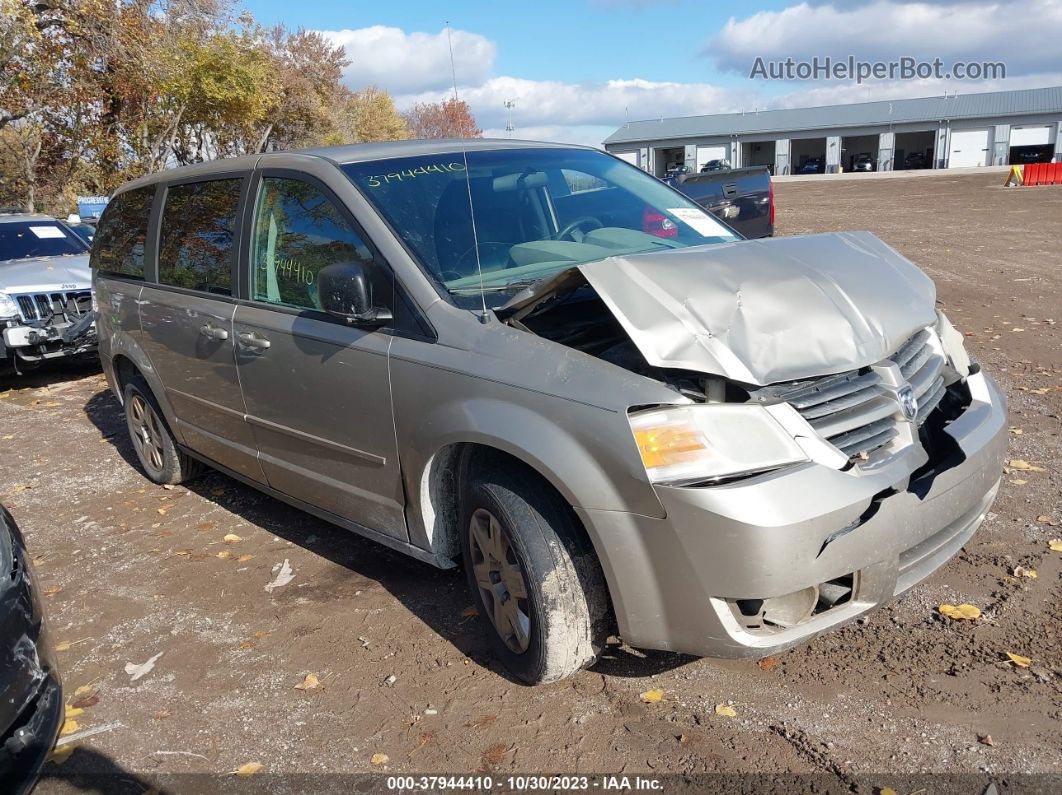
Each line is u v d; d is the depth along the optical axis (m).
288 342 3.61
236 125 31.08
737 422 2.45
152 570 4.19
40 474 5.81
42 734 2.46
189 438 4.73
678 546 2.43
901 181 43.41
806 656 3.06
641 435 2.45
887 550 2.53
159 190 4.89
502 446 2.72
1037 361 6.82
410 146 3.90
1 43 18.38
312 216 3.62
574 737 2.74
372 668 3.21
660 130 68.38
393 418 3.16
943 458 2.84
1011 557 3.63
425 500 3.15
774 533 2.32
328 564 4.11
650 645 2.62
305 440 3.68
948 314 8.95
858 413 2.60
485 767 2.64
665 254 2.89
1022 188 30.81
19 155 23.80
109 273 5.29
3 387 8.61
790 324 2.62
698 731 2.72
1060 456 4.73
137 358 4.89
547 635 2.73
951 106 60.03
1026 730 2.61
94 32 20.50
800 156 67.12
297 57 43.91
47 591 4.05
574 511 2.63
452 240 3.37
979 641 3.06
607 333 2.96
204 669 3.30
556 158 4.15
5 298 7.80
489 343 2.89
